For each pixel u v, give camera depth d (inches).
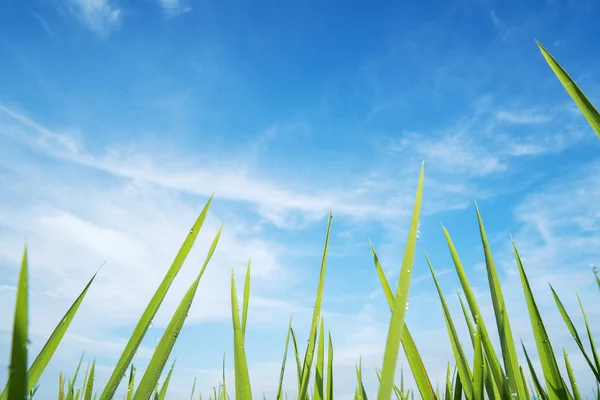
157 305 13.1
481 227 16.8
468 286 16.8
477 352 15.5
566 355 19.1
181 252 13.7
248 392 14.3
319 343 19.3
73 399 22.9
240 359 14.6
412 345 15.7
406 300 10.1
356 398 23.6
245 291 17.7
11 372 7.4
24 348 7.6
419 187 11.0
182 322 13.4
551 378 15.4
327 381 19.6
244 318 17.3
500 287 16.0
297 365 21.2
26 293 7.7
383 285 16.5
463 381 16.3
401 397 25.2
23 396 7.4
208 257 14.2
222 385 25.5
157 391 20.9
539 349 15.7
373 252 17.2
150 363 12.8
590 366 18.0
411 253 10.5
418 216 10.8
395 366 9.6
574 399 18.3
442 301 17.3
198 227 14.0
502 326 15.7
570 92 12.6
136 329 12.9
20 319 7.6
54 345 13.8
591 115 12.1
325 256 18.0
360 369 23.5
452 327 16.9
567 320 18.8
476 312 16.3
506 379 15.5
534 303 16.1
